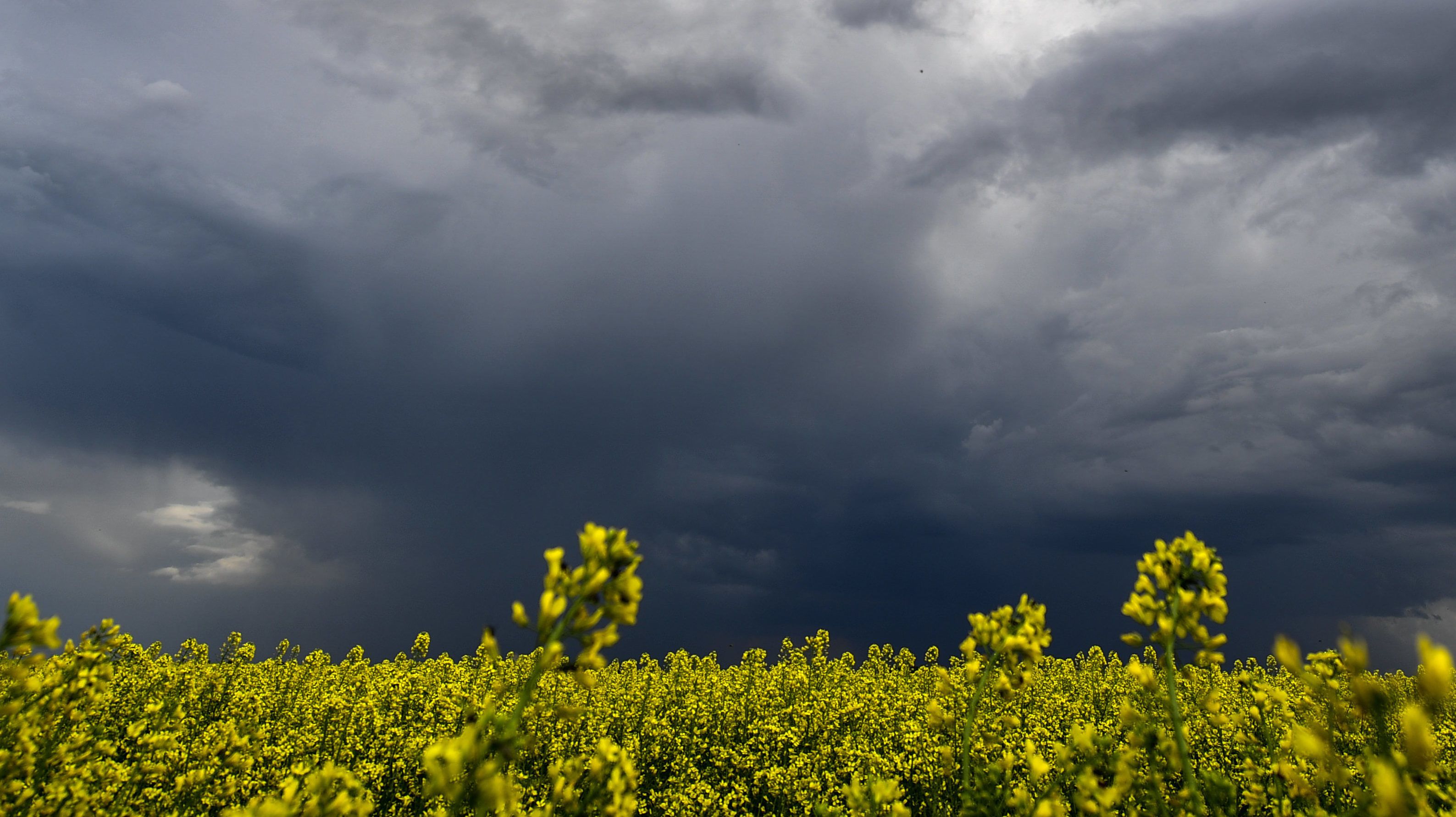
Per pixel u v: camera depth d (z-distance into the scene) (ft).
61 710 24.58
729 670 77.97
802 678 70.08
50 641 14.67
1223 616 15.72
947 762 20.58
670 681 74.38
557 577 12.45
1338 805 19.42
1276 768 18.33
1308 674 12.32
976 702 19.99
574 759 17.12
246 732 46.50
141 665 59.57
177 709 46.73
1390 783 10.30
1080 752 18.45
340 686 72.79
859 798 20.71
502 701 14.87
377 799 44.50
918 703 61.11
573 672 12.43
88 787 27.71
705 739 61.00
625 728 61.00
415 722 54.70
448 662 70.44
